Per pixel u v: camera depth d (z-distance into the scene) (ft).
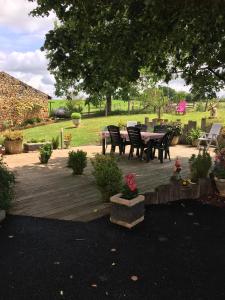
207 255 13.04
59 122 96.89
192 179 21.16
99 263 12.23
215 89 29.09
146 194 18.83
